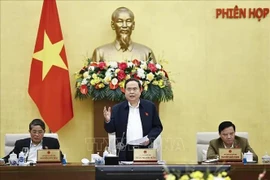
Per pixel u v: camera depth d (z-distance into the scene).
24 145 12.66
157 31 17.50
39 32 16.70
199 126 17.45
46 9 16.73
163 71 16.31
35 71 16.56
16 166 10.29
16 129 17.17
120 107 11.79
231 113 17.50
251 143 17.45
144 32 17.47
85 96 16.39
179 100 17.47
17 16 17.34
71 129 17.09
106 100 16.33
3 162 11.11
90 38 17.38
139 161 10.48
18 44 17.30
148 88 16.05
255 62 17.52
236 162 11.18
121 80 15.95
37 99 16.53
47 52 16.55
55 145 12.77
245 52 17.58
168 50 17.47
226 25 17.55
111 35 17.41
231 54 17.59
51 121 16.39
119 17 16.69
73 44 17.33
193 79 17.50
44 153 11.02
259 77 17.56
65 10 17.39
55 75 16.50
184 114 17.45
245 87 17.56
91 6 17.44
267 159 11.77
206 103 17.50
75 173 10.38
